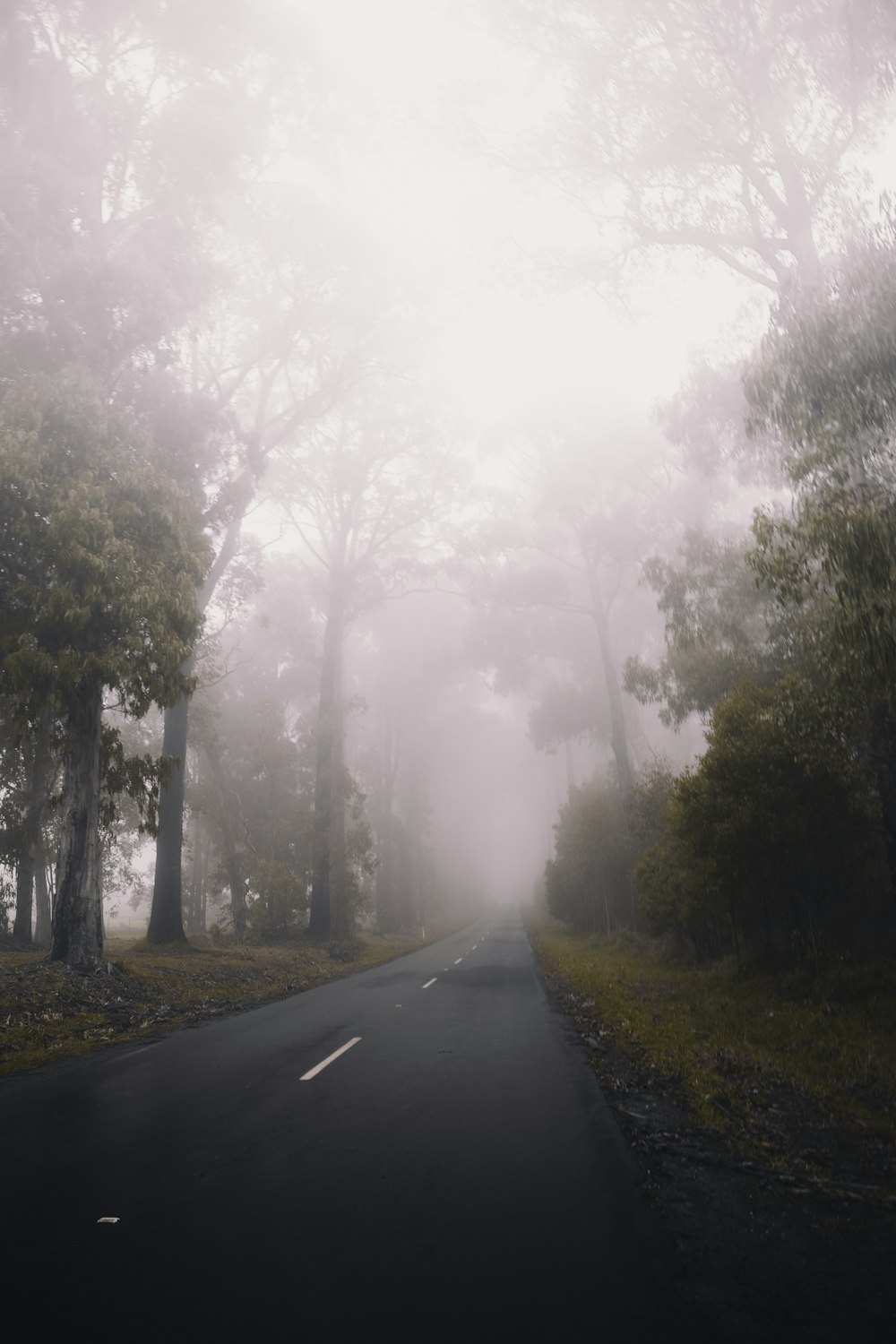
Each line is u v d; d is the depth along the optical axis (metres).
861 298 9.96
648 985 15.55
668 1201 4.15
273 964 21.55
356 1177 4.46
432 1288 3.13
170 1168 4.64
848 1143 5.38
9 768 24.55
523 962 21.77
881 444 9.80
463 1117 5.76
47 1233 3.70
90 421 13.63
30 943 24.45
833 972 11.38
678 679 19.16
